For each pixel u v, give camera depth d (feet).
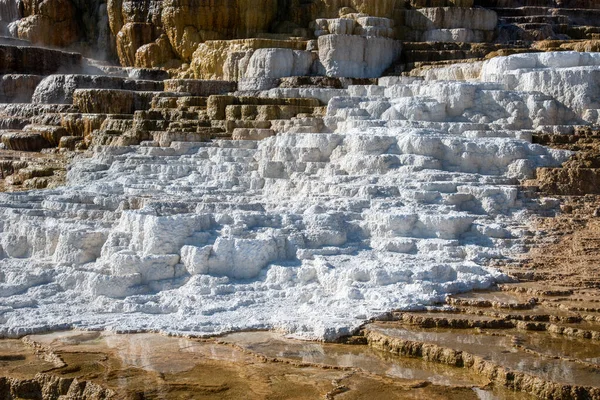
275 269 44.24
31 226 49.34
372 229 48.96
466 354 34.27
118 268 43.91
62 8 113.19
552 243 48.85
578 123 62.80
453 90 64.75
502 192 52.70
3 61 96.17
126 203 53.72
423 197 52.03
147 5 106.42
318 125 67.31
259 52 86.48
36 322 39.70
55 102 88.12
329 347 36.73
